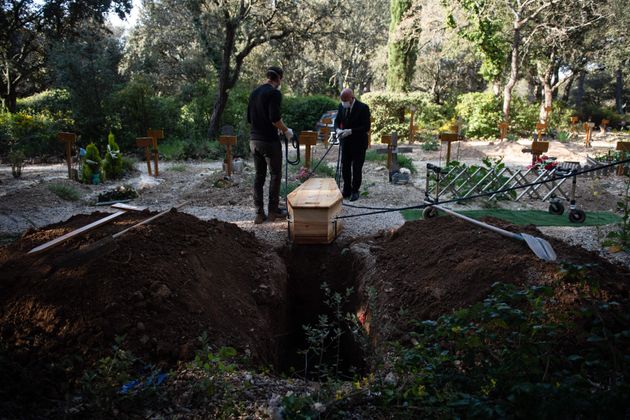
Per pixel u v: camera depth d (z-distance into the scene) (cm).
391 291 459
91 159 1119
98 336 327
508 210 836
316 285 607
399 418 271
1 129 1568
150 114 1853
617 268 443
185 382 304
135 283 371
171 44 3044
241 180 1063
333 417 275
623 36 2611
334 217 630
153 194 982
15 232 697
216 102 2008
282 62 2698
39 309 345
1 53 2186
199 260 451
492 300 279
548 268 389
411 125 2050
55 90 1909
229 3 1822
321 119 2311
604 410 222
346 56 4031
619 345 293
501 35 2252
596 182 1030
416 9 2381
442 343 338
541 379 256
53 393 296
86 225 466
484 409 225
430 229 555
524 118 2308
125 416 272
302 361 505
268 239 648
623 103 4369
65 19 2200
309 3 1944
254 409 285
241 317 424
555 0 2105
